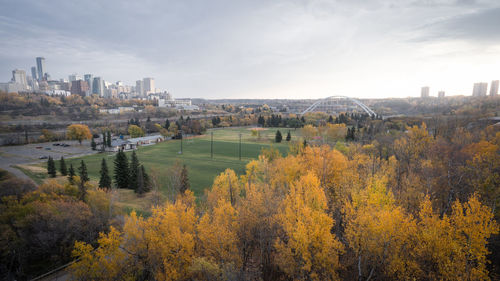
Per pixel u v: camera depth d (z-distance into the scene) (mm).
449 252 23016
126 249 31203
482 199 32844
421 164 50750
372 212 28188
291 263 27859
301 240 26453
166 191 61812
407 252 25656
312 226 27406
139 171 62438
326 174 49312
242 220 32344
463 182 37219
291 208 33156
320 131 130375
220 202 35906
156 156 106750
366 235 26016
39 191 44750
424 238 24172
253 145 129125
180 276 28547
